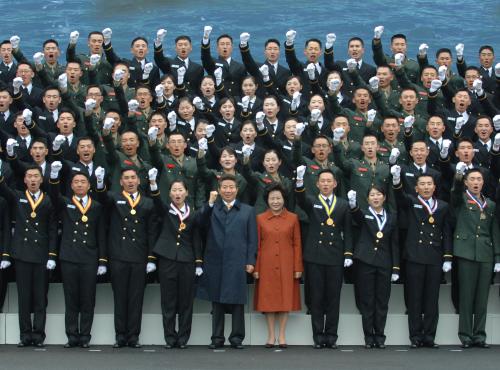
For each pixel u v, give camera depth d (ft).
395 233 67.92
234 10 142.51
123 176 67.62
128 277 67.05
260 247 67.41
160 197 67.05
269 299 67.00
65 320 67.05
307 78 81.97
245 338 68.18
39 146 69.72
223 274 66.44
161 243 66.85
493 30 136.98
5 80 82.12
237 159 72.23
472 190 68.18
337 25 137.80
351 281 70.85
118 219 67.26
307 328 68.28
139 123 75.36
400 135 76.02
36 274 67.00
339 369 60.44
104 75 82.28
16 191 67.82
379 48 83.05
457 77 83.41
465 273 67.56
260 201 69.92
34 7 143.23
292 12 142.00
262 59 127.95
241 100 78.28
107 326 68.08
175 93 79.82
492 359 63.41
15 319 67.92
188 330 67.05
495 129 75.56
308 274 67.62
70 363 61.52
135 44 82.23
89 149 70.44
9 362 61.62
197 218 66.85
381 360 63.00
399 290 70.18
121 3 143.74
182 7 143.13
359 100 76.48
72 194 70.03
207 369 60.23
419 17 140.67
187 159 71.46
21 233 67.00
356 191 71.10
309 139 75.31
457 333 68.80
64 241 67.00
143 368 60.29
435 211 67.97
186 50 82.89
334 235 67.41
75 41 80.79
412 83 81.76
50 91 75.00
